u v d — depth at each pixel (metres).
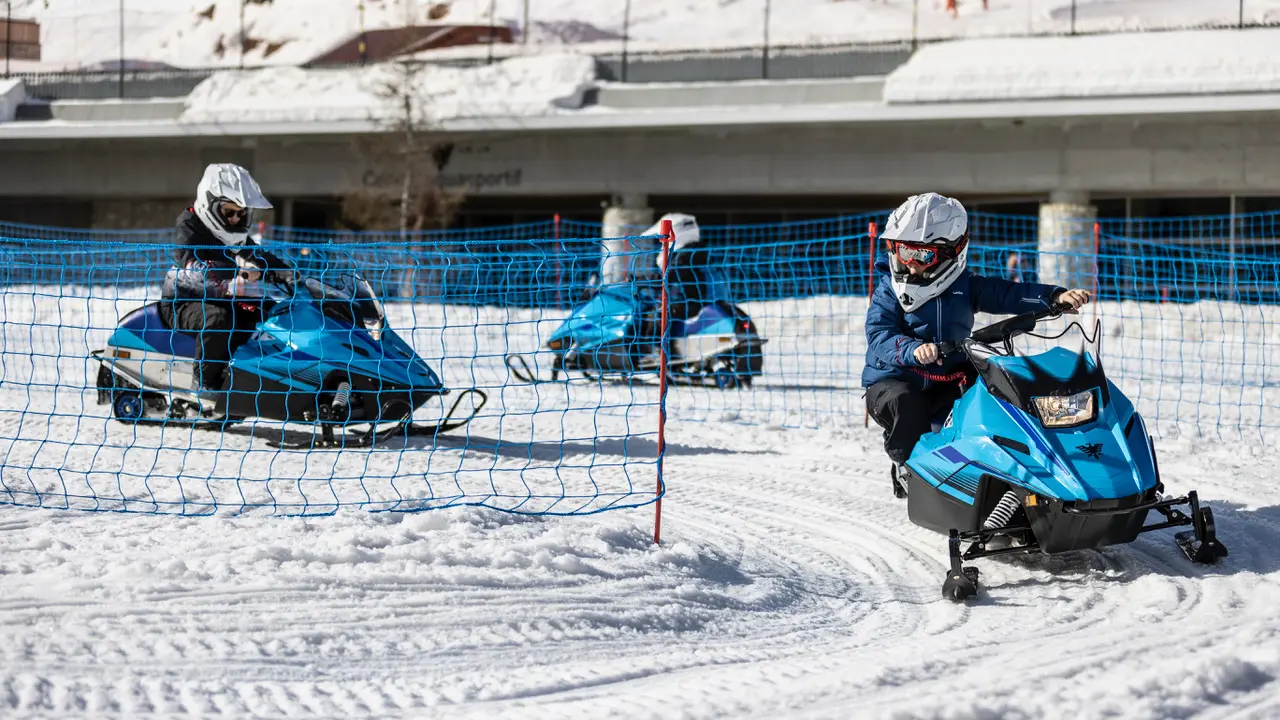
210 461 7.62
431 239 34.78
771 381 14.61
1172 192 30.23
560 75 34.03
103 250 8.33
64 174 39.25
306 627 4.13
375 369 8.12
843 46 32.16
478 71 34.78
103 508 5.87
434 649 4.05
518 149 35.44
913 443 5.82
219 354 8.30
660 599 4.78
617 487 7.26
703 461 8.45
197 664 3.77
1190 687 3.56
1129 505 5.03
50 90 39.16
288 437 8.76
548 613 4.47
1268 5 28.53
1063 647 4.17
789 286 29.11
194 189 38.34
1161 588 5.00
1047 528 5.07
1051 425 5.18
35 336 17.67
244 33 38.19
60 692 3.49
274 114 35.28
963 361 5.91
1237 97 26.75
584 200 37.75
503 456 8.27
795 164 33.06
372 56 37.12
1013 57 29.34
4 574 4.52
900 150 32.03
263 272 8.45
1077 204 30.53
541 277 22.89
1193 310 21.61
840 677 3.80
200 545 4.94
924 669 3.91
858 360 17.19
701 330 13.35
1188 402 11.80
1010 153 30.97
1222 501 6.87
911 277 5.77
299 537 5.11
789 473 8.04
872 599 5.19
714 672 3.98
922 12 32.53
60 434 8.59
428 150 34.59
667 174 34.19
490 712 3.48
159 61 39.19
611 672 3.91
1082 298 5.51
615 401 11.89
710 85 32.50
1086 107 27.92
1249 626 4.31
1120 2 30.02
